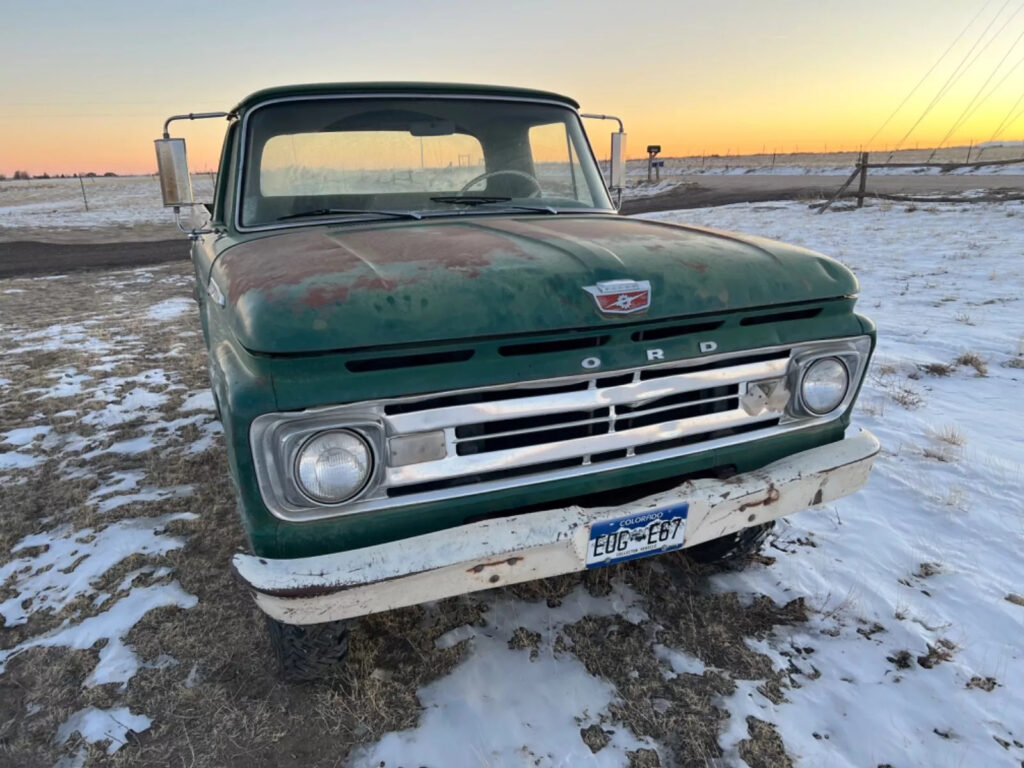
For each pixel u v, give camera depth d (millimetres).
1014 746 2082
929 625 2604
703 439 2303
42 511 3711
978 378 5297
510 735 2164
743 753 2080
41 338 8164
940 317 7066
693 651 2521
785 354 2328
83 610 2824
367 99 3076
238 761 2104
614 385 2062
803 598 2789
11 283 14117
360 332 1760
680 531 2172
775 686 2350
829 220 15742
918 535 3195
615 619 2703
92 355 7121
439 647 2549
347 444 1795
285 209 2941
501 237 2410
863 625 2631
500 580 1984
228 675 2445
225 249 2676
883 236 12680
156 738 2191
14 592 2990
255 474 1785
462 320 1847
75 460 4352
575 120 3629
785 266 2320
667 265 2164
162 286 13234
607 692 2338
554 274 2010
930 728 2158
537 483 2059
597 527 2035
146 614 2770
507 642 2586
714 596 2822
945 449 4027
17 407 5430
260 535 1842
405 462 1881
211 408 5289
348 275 1932
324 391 1765
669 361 2094
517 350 1957
